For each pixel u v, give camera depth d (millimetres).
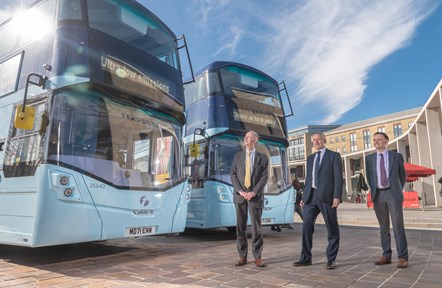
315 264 4934
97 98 5273
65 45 4984
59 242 4535
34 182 4531
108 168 5199
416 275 4215
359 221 13188
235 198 5016
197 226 8234
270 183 8703
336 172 4730
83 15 5281
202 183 8258
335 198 4652
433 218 12734
